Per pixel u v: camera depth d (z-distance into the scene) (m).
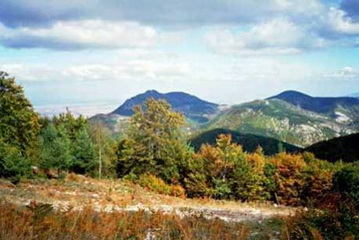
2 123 41.22
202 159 51.34
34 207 10.73
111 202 28.41
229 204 40.38
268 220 16.36
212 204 38.34
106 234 9.55
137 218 11.78
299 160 50.25
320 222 11.45
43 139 48.22
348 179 20.81
